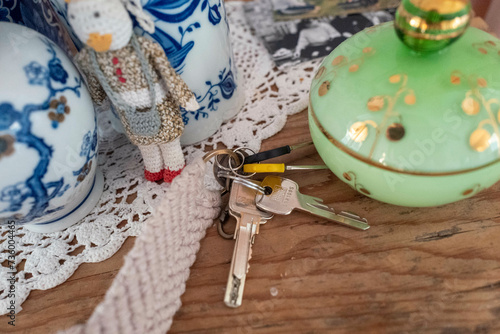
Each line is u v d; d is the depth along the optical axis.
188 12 0.20
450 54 0.17
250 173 0.23
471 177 0.17
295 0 0.33
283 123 0.26
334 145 0.18
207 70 0.23
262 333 0.18
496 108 0.16
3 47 0.17
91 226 0.23
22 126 0.16
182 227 0.19
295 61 0.29
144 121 0.21
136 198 0.24
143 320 0.16
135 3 0.18
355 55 0.19
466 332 0.17
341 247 0.20
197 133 0.26
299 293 0.19
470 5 0.16
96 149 0.21
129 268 0.15
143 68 0.19
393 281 0.18
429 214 0.21
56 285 0.21
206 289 0.19
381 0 0.32
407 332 0.17
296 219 0.21
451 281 0.18
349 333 0.17
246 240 0.20
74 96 0.19
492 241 0.19
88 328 0.14
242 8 0.35
